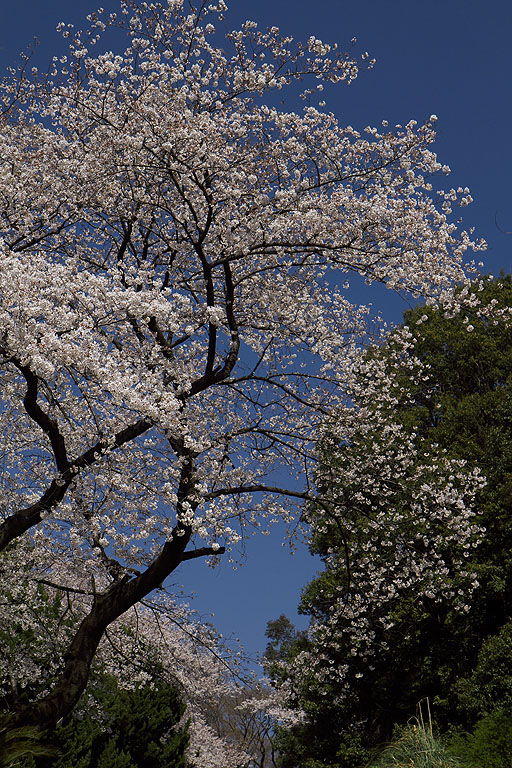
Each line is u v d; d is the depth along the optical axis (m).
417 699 17.17
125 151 8.38
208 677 12.36
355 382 10.61
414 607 15.88
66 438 8.77
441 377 21.36
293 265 9.30
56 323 6.56
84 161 8.95
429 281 8.36
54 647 10.26
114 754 12.44
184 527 7.77
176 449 8.22
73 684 7.77
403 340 10.52
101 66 8.83
